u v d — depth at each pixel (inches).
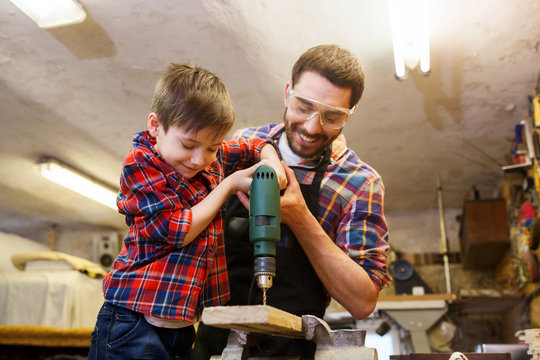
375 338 157.1
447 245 237.0
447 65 133.2
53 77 142.4
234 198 64.2
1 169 197.9
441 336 156.9
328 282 58.2
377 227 63.3
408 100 149.8
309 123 59.2
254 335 47.2
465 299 179.3
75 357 170.4
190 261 49.8
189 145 49.2
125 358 47.1
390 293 219.8
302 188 63.2
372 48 126.0
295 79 61.5
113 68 137.6
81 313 164.1
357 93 61.5
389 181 210.1
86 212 246.8
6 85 145.7
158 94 51.2
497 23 117.0
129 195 49.2
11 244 218.1
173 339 49.3
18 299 160.1
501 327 227.0
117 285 48.8
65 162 193.5
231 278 61.7
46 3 110.3
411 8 103.0
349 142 175.8
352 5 112.0
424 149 181.3
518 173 169.0
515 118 157.6
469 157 186.5
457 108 153.9
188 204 51.6
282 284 60.8
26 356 179.6
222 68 136.4
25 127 169.3
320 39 123.4
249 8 114.4
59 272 166.2
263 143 63.1
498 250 196.7
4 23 121.4
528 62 130.1
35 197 226.5
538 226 132.4
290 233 61.7
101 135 173.9
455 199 229.1
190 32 123.0
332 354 44.1
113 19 118.9
